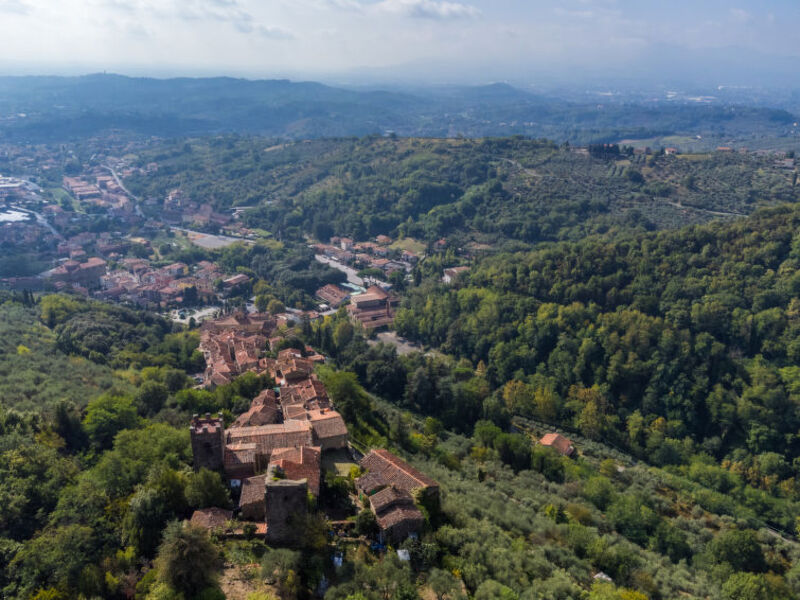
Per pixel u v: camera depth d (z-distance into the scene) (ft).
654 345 512.22
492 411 468.75
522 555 231.71
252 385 383.24
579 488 365.61
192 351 554.05
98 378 412.36
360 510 218.38
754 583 270.05
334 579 181.68
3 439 252.21
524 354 564.30
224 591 170.81
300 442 262.06
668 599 250.37
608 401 506.07
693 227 611.06
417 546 199.52
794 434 431.02
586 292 588.91
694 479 422.41
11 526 205.67
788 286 501.15
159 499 203.92
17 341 471.62
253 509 208.44
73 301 638.53
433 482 237.45
